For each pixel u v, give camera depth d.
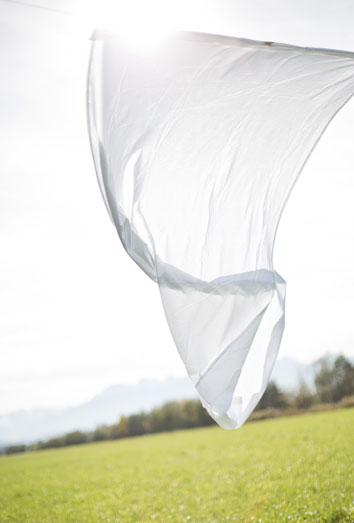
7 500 7.79
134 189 3.63
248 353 3.75
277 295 3.87
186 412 20.61
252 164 3.87
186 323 3.61
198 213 3.76
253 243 3.82
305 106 3.87
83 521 6.02
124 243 3.58
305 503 5.27
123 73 3.57
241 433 12.96
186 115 3.71
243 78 3.73
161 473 8.52
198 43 3.57
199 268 3.70
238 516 5.41
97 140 3.54
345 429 9.80
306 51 3.65
